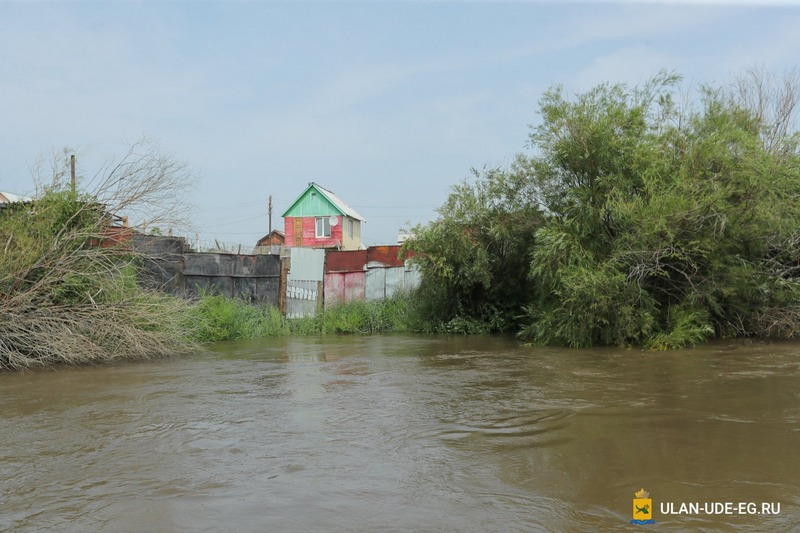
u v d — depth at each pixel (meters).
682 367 8.72
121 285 10.77
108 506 3.51
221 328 13.81
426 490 3.74
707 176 11.56
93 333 9.91
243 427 5.37
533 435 5.05
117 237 11.27
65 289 10.09
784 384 7.24
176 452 4.61
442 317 15.89
